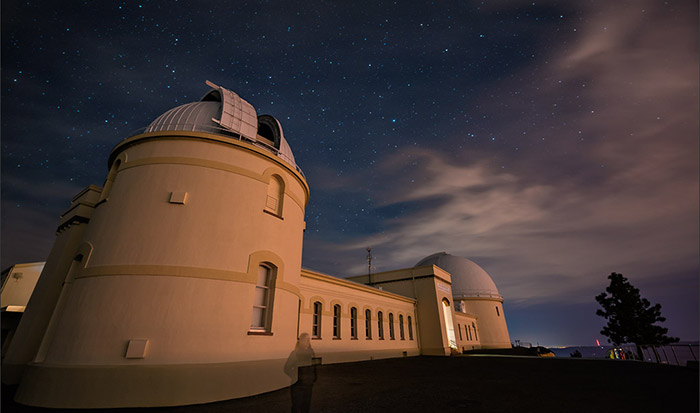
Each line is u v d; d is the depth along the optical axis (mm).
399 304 26344
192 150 10328
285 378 10242
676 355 17828
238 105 12328
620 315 30625
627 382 11562
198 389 7918
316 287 18406
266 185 11359
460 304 43219
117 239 9125
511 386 10711
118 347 7844
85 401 7160
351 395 8969
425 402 8125
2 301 15969
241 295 9547
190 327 8438
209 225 9648
